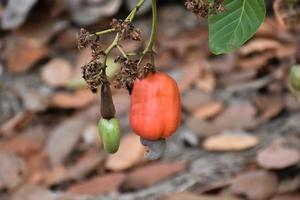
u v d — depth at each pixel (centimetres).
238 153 428
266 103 468
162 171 417
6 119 512
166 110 226
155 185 412
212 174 412
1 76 558
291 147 417
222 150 431
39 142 473
